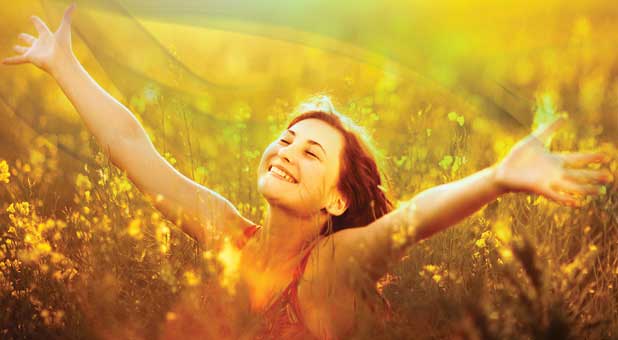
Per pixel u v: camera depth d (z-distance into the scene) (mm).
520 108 4707
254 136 5914
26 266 3580
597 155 2711
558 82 5449
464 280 3457
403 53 5664
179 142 5035
